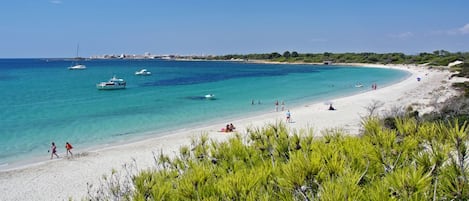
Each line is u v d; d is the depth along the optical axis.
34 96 57.06
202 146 3.95
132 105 47.72
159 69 148.00
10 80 87.38
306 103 49.28
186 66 181.38
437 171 2.48
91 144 28.19
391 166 2.77
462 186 2.31
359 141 3.33
